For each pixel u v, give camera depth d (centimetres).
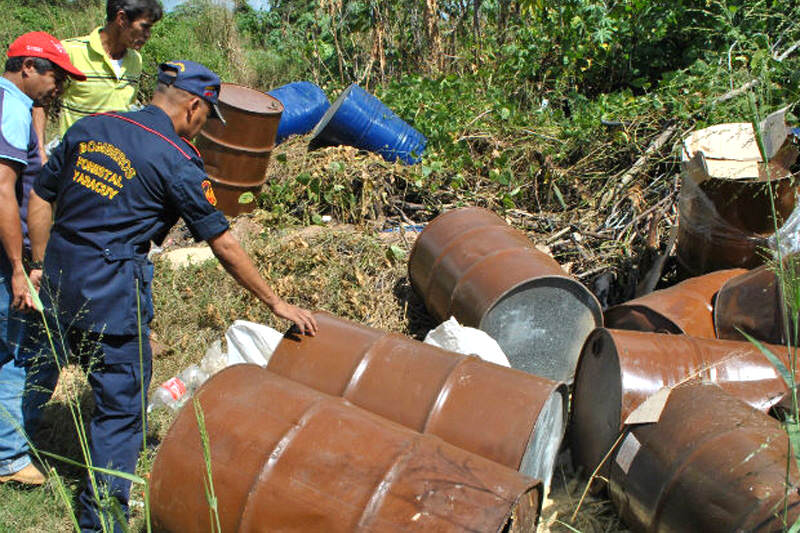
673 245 515
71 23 1102
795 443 208
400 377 309
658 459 275
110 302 287
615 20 816
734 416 270
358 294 496
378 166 616
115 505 238
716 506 245
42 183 304
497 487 235
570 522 318
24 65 322
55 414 397
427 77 821
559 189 610
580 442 348
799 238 413
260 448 254
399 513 232
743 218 425
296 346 332
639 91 815
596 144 624
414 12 988
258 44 1271
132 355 298
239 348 399
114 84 472
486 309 389
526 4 874
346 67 986
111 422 303
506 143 654
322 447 252
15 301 318
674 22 768
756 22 665
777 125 432
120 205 285
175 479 261
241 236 570
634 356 307
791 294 257
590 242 545
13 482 344
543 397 286
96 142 287
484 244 423
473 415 289
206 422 266
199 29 1170
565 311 405
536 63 850
